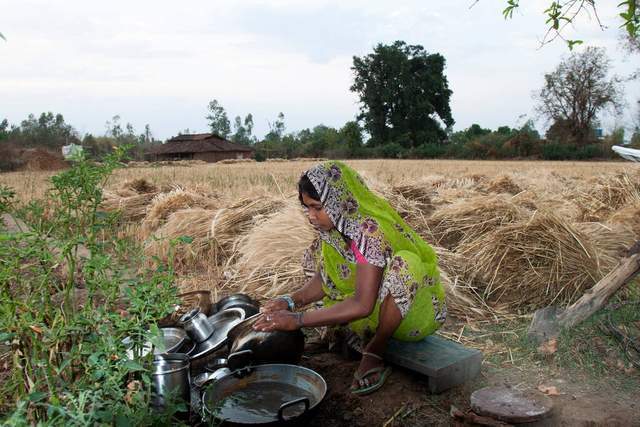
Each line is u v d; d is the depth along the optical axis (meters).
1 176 18.25
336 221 2.65
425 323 2.84
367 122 70.50
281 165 30.42
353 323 2.99
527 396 2.63
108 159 2.34
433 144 59.06
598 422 2.50
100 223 2.35
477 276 4.47
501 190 9.66
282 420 2.27
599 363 3.04
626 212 6.49
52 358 1.96
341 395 2.79
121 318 1.82
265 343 2.76
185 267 5.18
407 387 2.83
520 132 52.38
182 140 65.56
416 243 2.86
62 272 3.88
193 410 2.47
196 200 7.46
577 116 55.44
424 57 70.50
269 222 5.21
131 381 1.94
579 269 4.22
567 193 8.41
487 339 3.45
